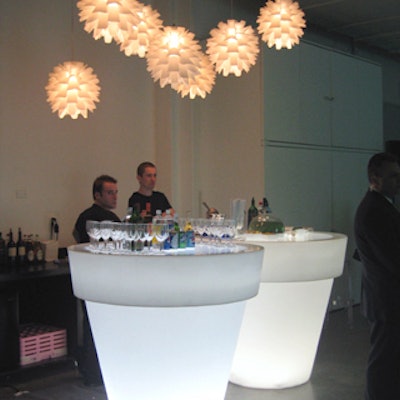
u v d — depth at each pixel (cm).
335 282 682
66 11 552
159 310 291
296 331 400
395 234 290
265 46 591
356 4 691
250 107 600
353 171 712
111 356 308
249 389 407
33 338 441
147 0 625
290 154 620
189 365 298
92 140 571
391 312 289
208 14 647
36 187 525
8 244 466
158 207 523
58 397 400
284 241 389
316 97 656
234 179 614
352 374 441
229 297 292
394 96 954
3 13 504
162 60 294
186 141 631
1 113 502
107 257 291
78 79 323
